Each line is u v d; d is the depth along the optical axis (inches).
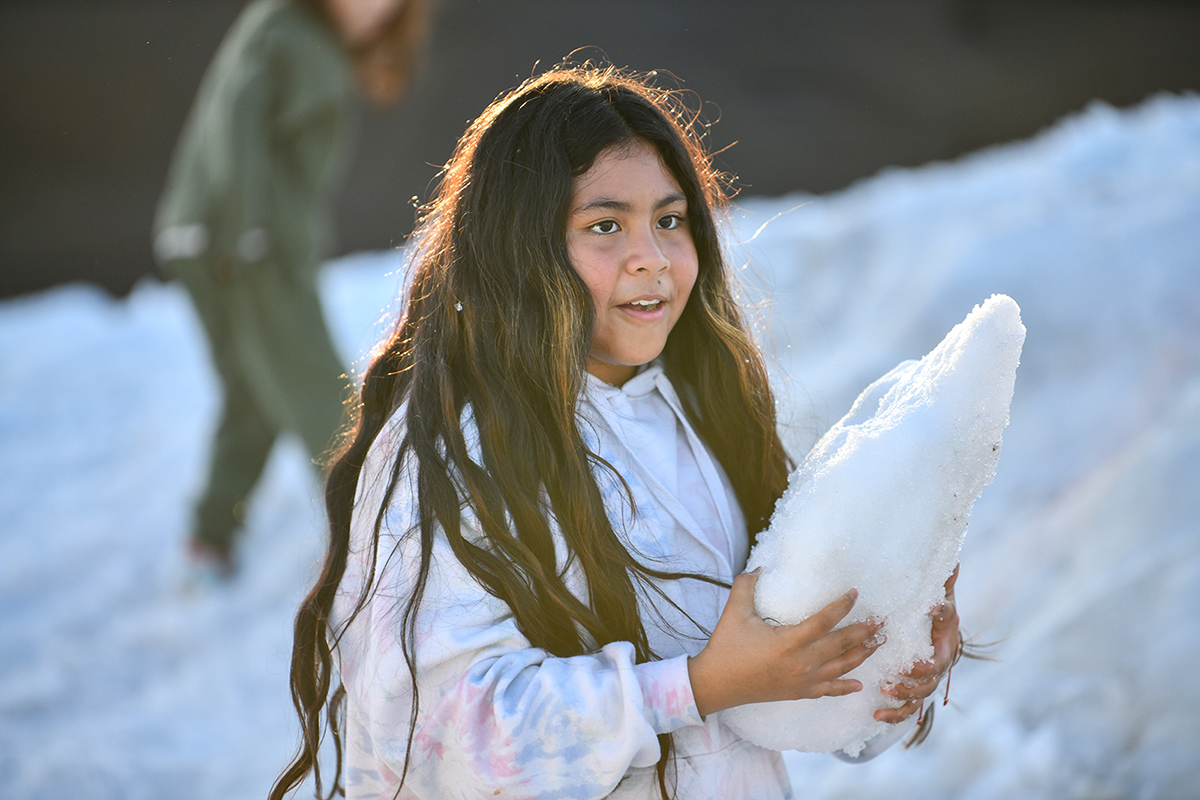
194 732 226.2
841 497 79.6
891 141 679.7
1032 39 882.8
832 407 257.9
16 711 233.3
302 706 94.8
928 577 82.0
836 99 757.9
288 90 243.3
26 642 258.1
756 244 334.0
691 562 89.4
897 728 96.7
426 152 683.4
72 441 343.9
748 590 81.0
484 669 79.6
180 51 864.9
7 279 552.1
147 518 299.9
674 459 92.9
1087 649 145.3
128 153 715.4
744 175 623.8
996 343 81.0
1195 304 243.3
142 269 560.7
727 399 97.7
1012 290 266.5
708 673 79.2
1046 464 225.6
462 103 745.6
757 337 111.7
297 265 243.4
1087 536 173.3
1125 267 257.8
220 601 266.1
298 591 264.8
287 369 244.2
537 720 77.7
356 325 354.3
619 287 85.7
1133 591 148.1
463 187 89.3
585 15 904.9
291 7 249.8
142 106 780.6
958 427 80.7
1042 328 254.2
